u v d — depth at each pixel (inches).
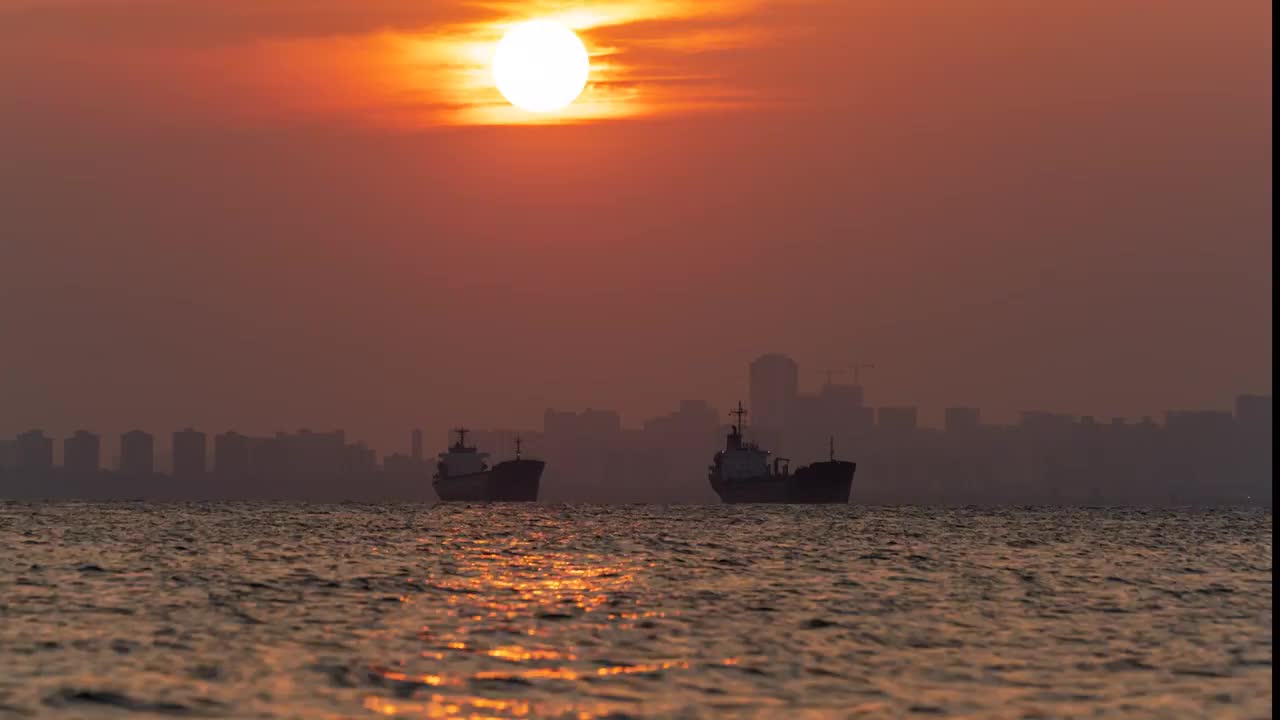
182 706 3607.3
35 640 4658.0
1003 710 3663.9
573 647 4606.3
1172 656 4532.5
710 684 3969.0
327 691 3811.5
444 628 5044.3
